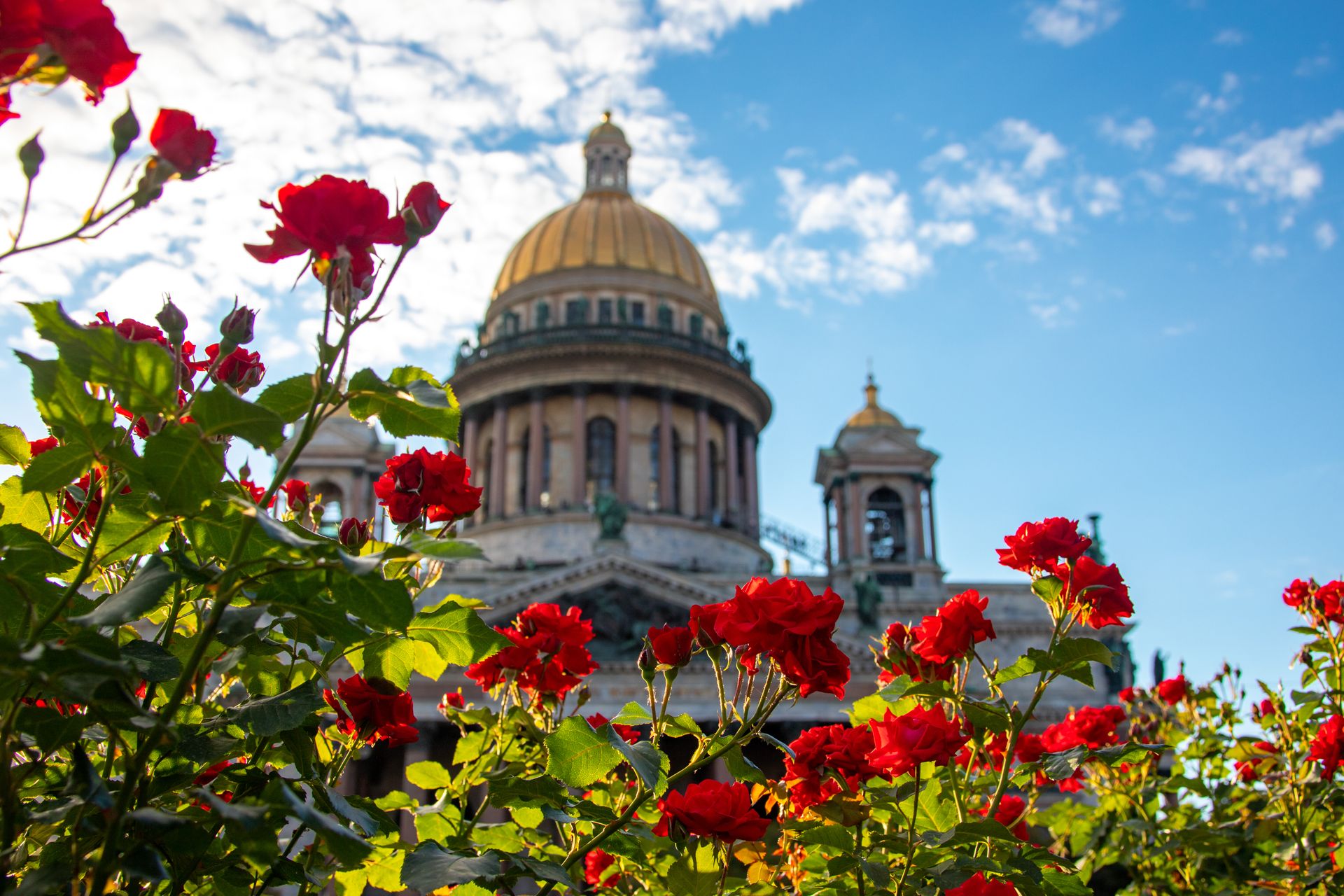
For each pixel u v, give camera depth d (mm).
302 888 7660
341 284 6320
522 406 103188
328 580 6625
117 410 7473
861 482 91625
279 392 7387
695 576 85625
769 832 9359
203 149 5867
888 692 9836
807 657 7164
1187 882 15477
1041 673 9305
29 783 7523
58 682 5496
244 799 7516
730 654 8227
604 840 9477
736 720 8102
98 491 7922
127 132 5727
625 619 72938
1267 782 14656
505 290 111438
